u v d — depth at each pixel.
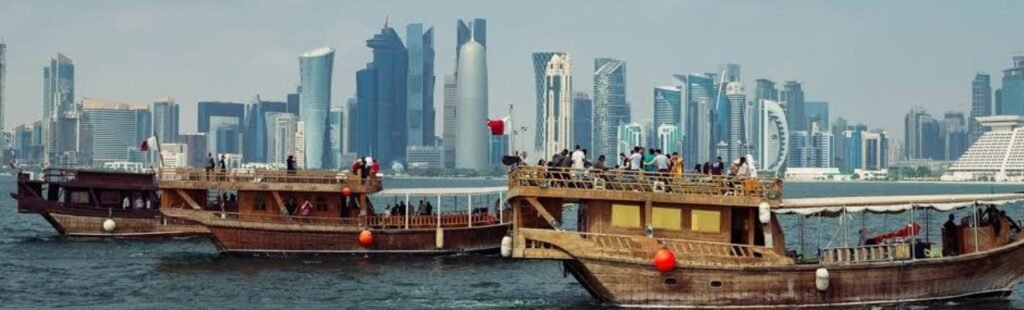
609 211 45.91
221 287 55.06
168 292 53.62
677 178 45.41
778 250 46.22
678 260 44.88
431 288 54.97
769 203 44.97
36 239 83.06
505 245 45.22
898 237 48.69
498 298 51.69
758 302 44.81
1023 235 48.59
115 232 83.31
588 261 44.97
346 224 67.81
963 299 47.88
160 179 69.25
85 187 83.25
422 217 69.44
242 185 67.81
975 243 47.59
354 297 52.00
